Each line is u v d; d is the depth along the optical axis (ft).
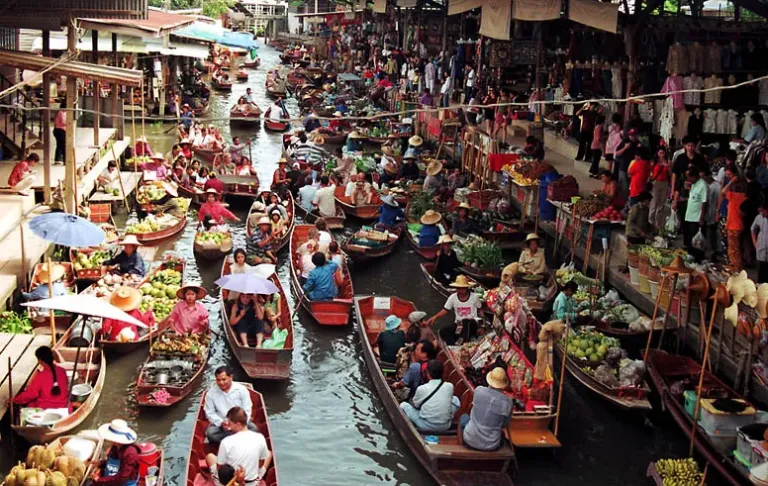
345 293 65.92
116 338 55.57
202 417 44.96
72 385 47.06
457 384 49.67
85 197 80.33
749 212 57.52
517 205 83.71
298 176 96.53
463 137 102.01
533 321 56.54
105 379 53.21
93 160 90.89
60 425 44.42
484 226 80.59
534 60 105.91
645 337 57.47
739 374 49.67
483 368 52.11
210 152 112.37
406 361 52.06
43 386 44.98
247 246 75.56
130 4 79.66
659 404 52.80
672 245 64.69
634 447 48.80
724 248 62.49
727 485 44.45
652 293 60.29
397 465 46.73
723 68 82.07
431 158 107.55
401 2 125.49
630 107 79.66
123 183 90.84
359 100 156.15
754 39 88.94
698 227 62.28
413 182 96.27
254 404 47.09
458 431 44.93
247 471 39.42
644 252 61.00
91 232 56.03
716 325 55.31
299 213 91.04
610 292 61.77
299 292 65.16
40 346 48.11
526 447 46.42
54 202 72.59
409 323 61.16
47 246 65.57
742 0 69.31
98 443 41.60
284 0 318.86
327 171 98.48
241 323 56.13
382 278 74.33
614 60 94.79
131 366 54.80
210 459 40.91
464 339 57.06
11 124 94.84
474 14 129.59
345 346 60.54
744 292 47.57
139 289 62.64
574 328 57.62
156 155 100.27
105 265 65.67
